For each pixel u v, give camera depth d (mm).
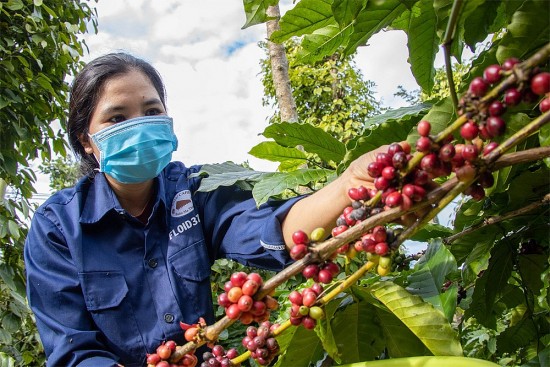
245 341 996
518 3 903
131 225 1609
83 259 1520
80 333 1397
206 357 1025
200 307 1592
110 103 1608
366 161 1054
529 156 692
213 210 1652
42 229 1566
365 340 1232
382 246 792
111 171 1597
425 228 1635
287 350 1215
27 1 3736
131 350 1498
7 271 3301
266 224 1332
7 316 3338
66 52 4016
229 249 1580
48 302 1477
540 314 1536
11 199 3570
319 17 1454
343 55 1320
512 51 849
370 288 1114
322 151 1572
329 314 1157
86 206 1617
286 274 871
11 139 3689
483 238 1459
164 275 1588
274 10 3242
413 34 1285
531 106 935
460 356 1027
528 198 1253
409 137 1054
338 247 814
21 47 3805
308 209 1224
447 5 944
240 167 1692
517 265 1452
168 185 1733
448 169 740
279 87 3242
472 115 672
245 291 894
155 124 1622
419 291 1235
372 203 808
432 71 1358
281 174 1436
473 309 1542
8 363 2811
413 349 1192
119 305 1506
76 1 4387
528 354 1616
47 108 3912
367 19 1221
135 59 1735
